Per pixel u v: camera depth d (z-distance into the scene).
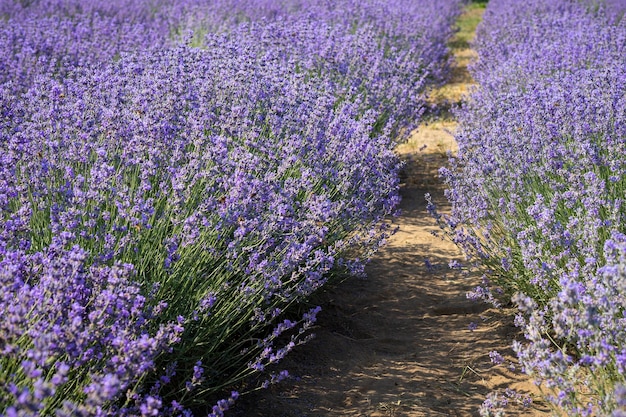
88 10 9.47
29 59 5.80
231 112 4.01
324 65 6.03
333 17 8.69
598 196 3.36
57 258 2.42
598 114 4.25
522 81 6.08
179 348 2.80
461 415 2.97
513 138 4.18
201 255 3.01
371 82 6.00
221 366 3.14
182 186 3.02
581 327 2.45
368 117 4.73
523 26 9.00
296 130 4.23
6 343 2.00
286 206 3.19
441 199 5.75
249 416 2.96
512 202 3.65
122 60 5.03
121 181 3.32
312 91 4.68
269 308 3.12
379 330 3.73
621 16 10.09
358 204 3.88
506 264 3.46
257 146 3.72
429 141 7.36
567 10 10.43
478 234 4.56
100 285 2.43
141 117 3.73
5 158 3.06
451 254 4.64
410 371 3.33
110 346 2.26
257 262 3.16
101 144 3.54
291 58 5.91
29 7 9.56
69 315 2.17
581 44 6.81
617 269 2.47
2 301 2.18
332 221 3.78
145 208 2.88
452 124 7.96
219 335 2.94
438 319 3.83
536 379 2.57
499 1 13.49
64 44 6.95
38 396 1.71
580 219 3.27
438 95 9.38
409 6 10.89
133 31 7.83
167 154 3.47
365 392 3.16
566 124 4.17
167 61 4.90
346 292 4.12
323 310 3.90
